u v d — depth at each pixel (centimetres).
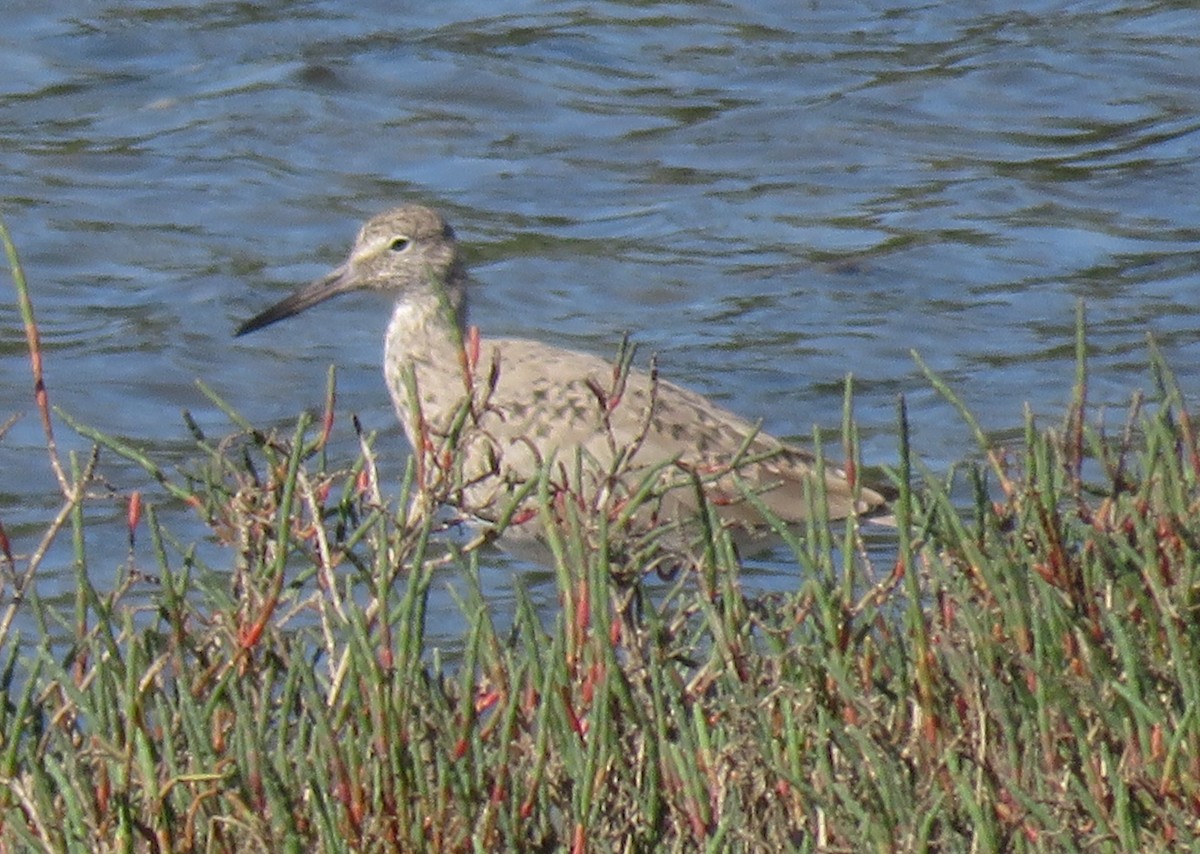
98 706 780
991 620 827
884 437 1562
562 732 785
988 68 2242
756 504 823
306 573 820
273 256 1897
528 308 1797
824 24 2378
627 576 809
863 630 828
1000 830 773
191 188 2003
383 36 2316
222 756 787
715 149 2091
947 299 1798
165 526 1411
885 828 759
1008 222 1936
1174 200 1972
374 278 1420
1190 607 796
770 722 812
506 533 1205
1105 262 1859
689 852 802
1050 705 782
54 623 1236
